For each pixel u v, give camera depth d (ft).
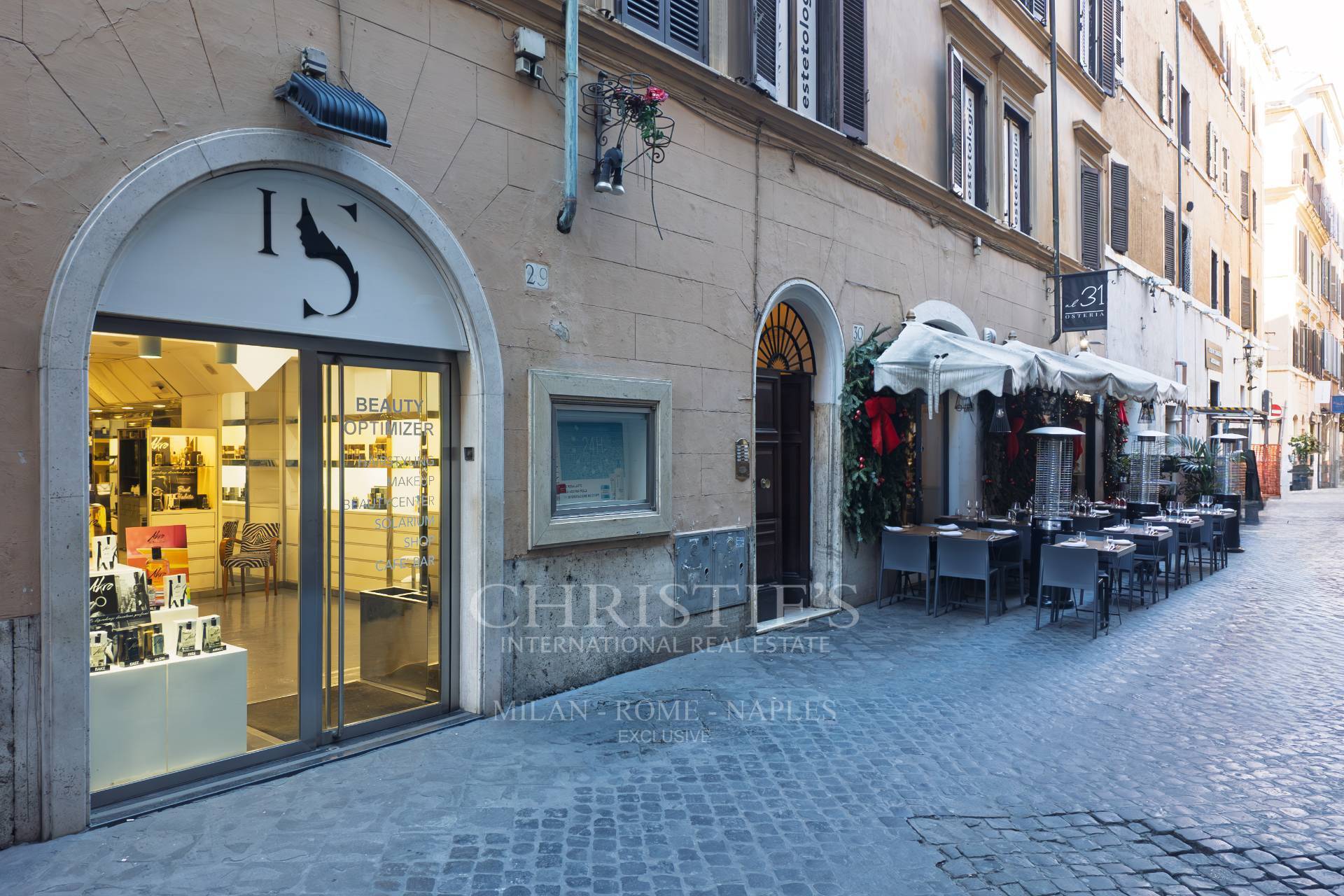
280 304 14.74
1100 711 19.25
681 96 22.47
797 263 26.91
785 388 29.27
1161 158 65.82
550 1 18.67
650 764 15.56
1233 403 89.51
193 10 13.32
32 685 11.93
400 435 16.98
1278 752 16.89
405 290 16.66
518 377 18.51
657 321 21.88
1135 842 13.04
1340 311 157.89
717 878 11.62
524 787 14.40
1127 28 58.65
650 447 21.95
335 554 15.98
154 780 13.70
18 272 11.68
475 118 17.54
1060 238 47.78
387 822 12.97
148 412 14.28
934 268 34.86
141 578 13.84
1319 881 11.93
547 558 19.29
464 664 18.08
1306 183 122.21
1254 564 44.45
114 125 12.49
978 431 38.65
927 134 34.68
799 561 29.50
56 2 11.94
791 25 27.35
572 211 18.98
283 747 15.30
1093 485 52.19
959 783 15.07
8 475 11.67
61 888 10.84
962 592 31.37
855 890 11.41
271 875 11.34
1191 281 73.31
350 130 14.12
